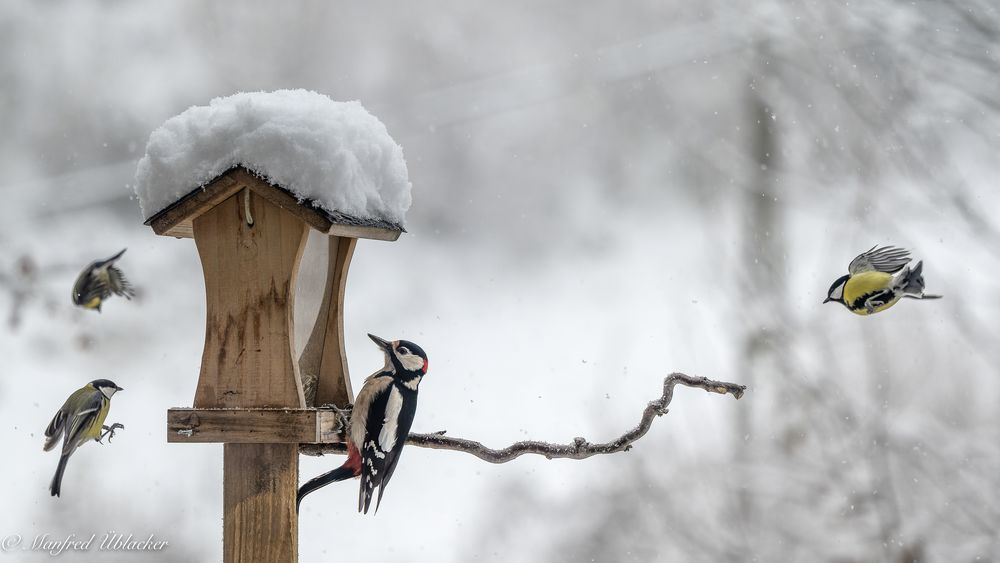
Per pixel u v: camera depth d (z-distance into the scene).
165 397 20.45
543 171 39.88
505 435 18.69
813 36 16.28
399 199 8.05
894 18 15.54
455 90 39.50
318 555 15.27
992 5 14.97
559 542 15.02
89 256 25.80
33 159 36.38
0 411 18.80
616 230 36.75
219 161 7.32
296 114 7.37
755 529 13.92
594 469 16.34
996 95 15.16
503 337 26.67
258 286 7.38
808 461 14.47
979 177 16.28
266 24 39.94
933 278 15.45
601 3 41.03
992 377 14.85
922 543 13.06
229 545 7.23
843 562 13.23
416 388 8.42
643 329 25.80
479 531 15.66
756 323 16.11
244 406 7.35
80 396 8.98
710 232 22.12
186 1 38.81
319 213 7.11
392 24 41.25
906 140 15.81
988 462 13.78
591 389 20.94
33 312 21.19
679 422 16.66
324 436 7.49
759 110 21.66
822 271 20.05
